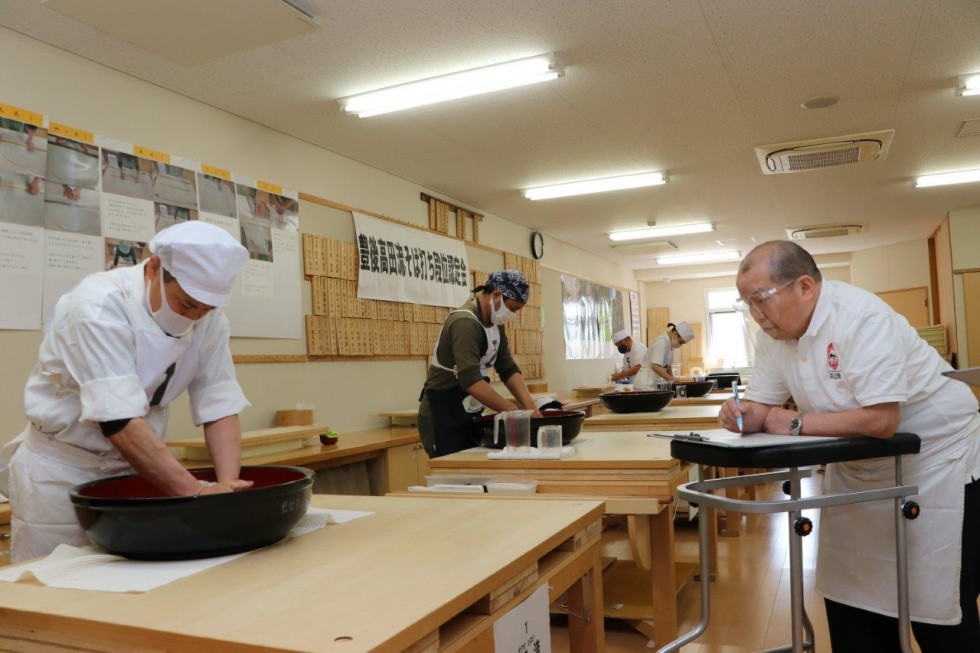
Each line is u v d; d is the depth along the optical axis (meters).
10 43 2.99
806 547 4.12
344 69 3.58
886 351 1.56
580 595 1.54
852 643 1.79
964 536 1.64
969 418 1.68
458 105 4.19
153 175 3.56
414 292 5.61
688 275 12.63
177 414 3.63
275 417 4.20
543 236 8.52
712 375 7.73
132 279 1.53
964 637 1.65
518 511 1.52
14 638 1.00
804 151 5.21
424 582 1.01
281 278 4.31
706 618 1.61
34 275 3.00
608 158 5.39
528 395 3.55
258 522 1.20
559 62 3.62
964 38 3.56
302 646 0.78
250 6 2.83
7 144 2.94
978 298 7.80
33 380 1.59
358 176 5.12
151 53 3.24
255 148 4.22
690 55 3.65
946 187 6.79
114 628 0.90
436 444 3.45
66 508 1.60
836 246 10.32
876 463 1.71
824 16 3.30
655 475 2.26
